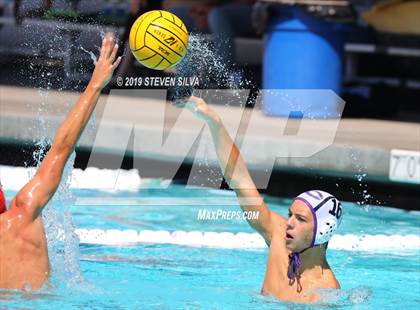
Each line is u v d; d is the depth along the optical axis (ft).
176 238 77.25
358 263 70.64
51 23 124.26
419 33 126.82
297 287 55.11
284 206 90.84
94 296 56.18
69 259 59.62
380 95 130.62
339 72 115.24
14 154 104.83
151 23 60.64
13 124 104.42
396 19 126.11
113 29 128.98
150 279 62.80
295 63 113.19
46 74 124.98
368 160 91.45
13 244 51.72
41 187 52.19
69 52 123.44
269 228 57.11
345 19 110.93
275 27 113.91
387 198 91.66
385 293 61.11
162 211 87.25
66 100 116.37
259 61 139.85
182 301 56.95
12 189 92.22
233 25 143.23
